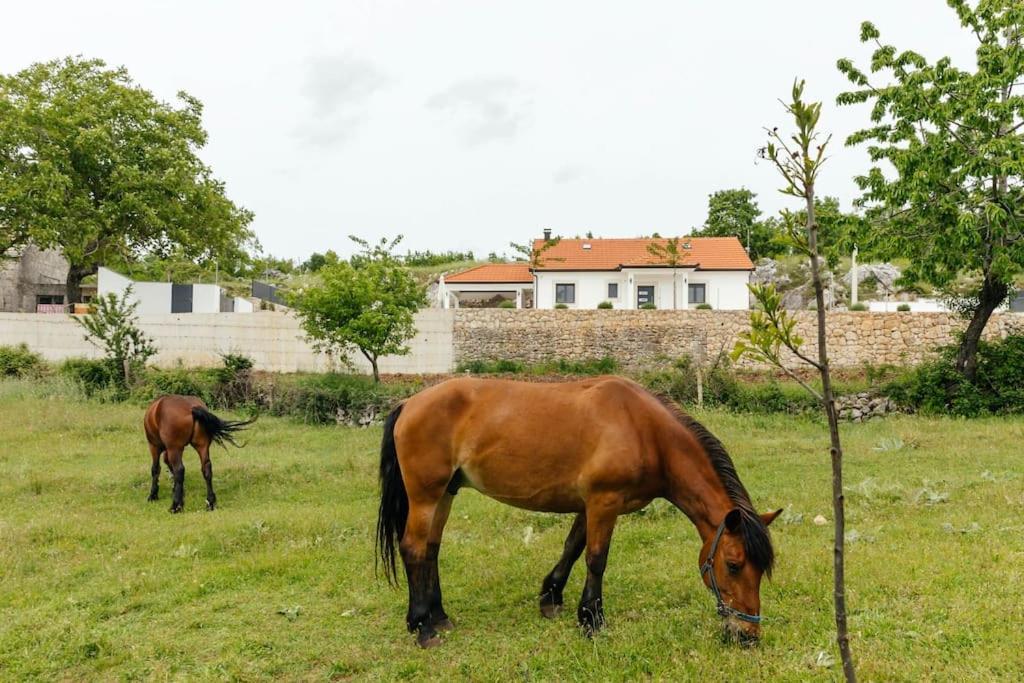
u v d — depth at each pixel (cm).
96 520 820
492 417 459
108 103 2862
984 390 1636
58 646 460
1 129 2647
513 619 491
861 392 1719
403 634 473
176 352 2505
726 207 5416
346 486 1003
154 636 480
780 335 253
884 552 568
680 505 448
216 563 651
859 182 1670
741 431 1407
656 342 2431
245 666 432
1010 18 1457
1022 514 667
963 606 443
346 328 1858
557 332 2475
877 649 396
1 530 751
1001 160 1413
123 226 2927
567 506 466
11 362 2408
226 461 1170
